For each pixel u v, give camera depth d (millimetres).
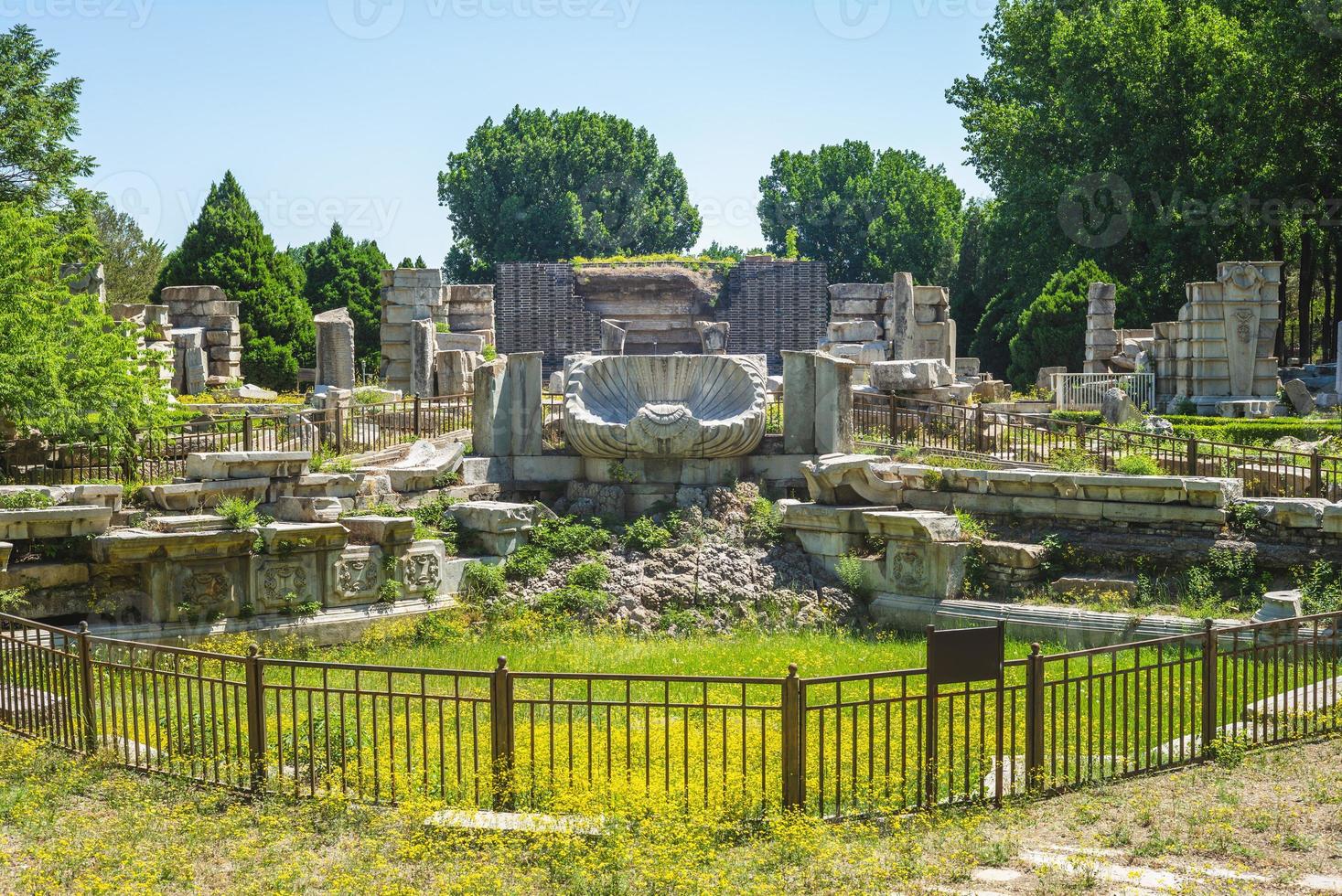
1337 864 8281
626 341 57688
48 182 31453
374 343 55156
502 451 20391
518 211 70062
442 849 8852
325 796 9812
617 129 74688
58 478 17828
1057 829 9148
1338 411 29266
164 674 10438
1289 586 16234
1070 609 16078
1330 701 11977
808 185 75250
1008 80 52531
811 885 8203
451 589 17531
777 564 18359
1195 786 9922
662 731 11781
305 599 16250
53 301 18281
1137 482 17172
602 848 8766
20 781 10148
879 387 25438
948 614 16812
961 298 61375
